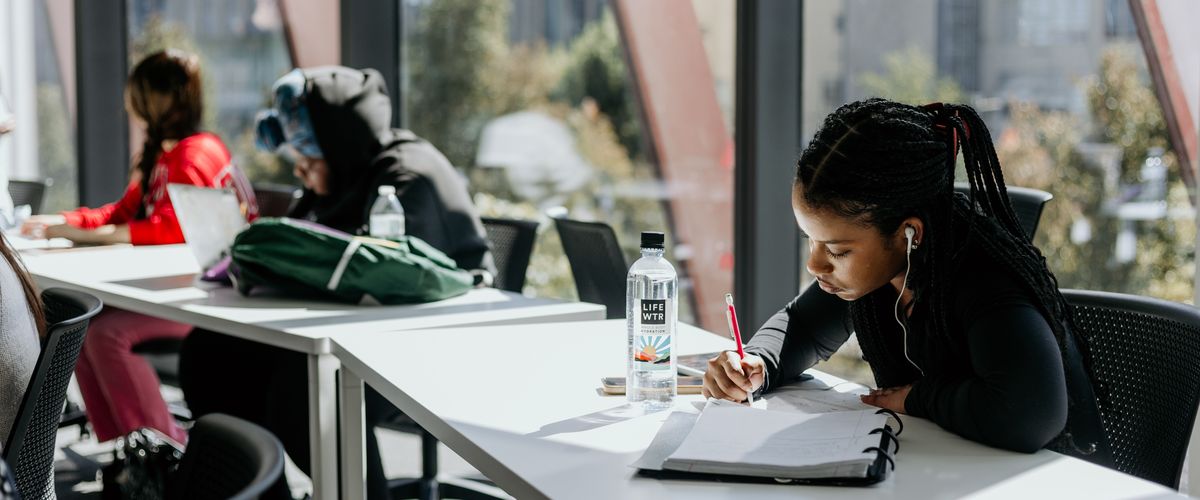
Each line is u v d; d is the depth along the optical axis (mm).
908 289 1540
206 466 1164
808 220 1488
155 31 5219
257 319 2287
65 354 1694
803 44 3090
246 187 3482
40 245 3467
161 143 3562
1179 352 1536
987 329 1410
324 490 2145
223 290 2668
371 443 2656
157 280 2816
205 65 4996
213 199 2779
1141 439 1587
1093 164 2715
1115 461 1630
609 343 2039
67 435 3848
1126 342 1635
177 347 3078
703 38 3244
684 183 3365
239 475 1084
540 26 3709
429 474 2949
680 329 2193
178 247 3414
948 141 1510
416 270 2443
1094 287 2758
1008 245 1484
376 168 2975
